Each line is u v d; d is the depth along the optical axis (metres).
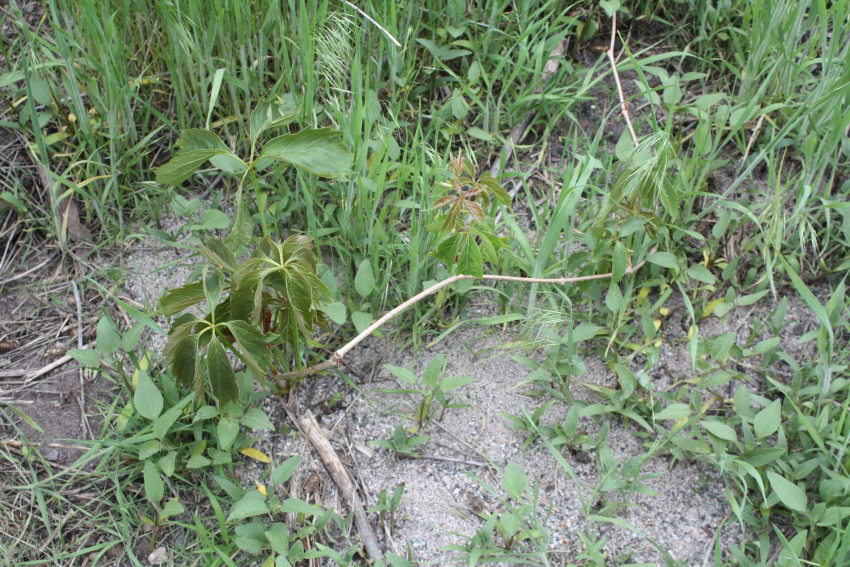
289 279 2.06
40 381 2.53
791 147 2.92
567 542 2.23
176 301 2.17
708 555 2.20
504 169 3.01
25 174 2.86
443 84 3.14
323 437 2.37
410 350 2.61
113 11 2.95
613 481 2.22
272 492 2.21
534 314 2.50
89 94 2.78
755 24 2.89
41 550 2.18
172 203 2.59
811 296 2.31
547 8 3.23
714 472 2.34
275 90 2.94
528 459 2.39
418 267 2.52
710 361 2.58
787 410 2.39
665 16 3.35
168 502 2.12
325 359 2.56
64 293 2.72
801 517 2.16
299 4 2.85
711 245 2.74
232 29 2.92
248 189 2.84
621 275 2.42
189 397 2.23
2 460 2.34
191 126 2.99
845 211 2.58
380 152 2.57
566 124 3.14
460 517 2.29
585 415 2.47
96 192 2.84
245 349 2.10
